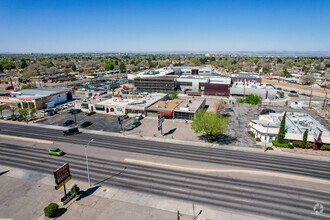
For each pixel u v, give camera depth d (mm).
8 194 37625
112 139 62094
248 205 34844
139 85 135125
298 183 40906
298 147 57062
